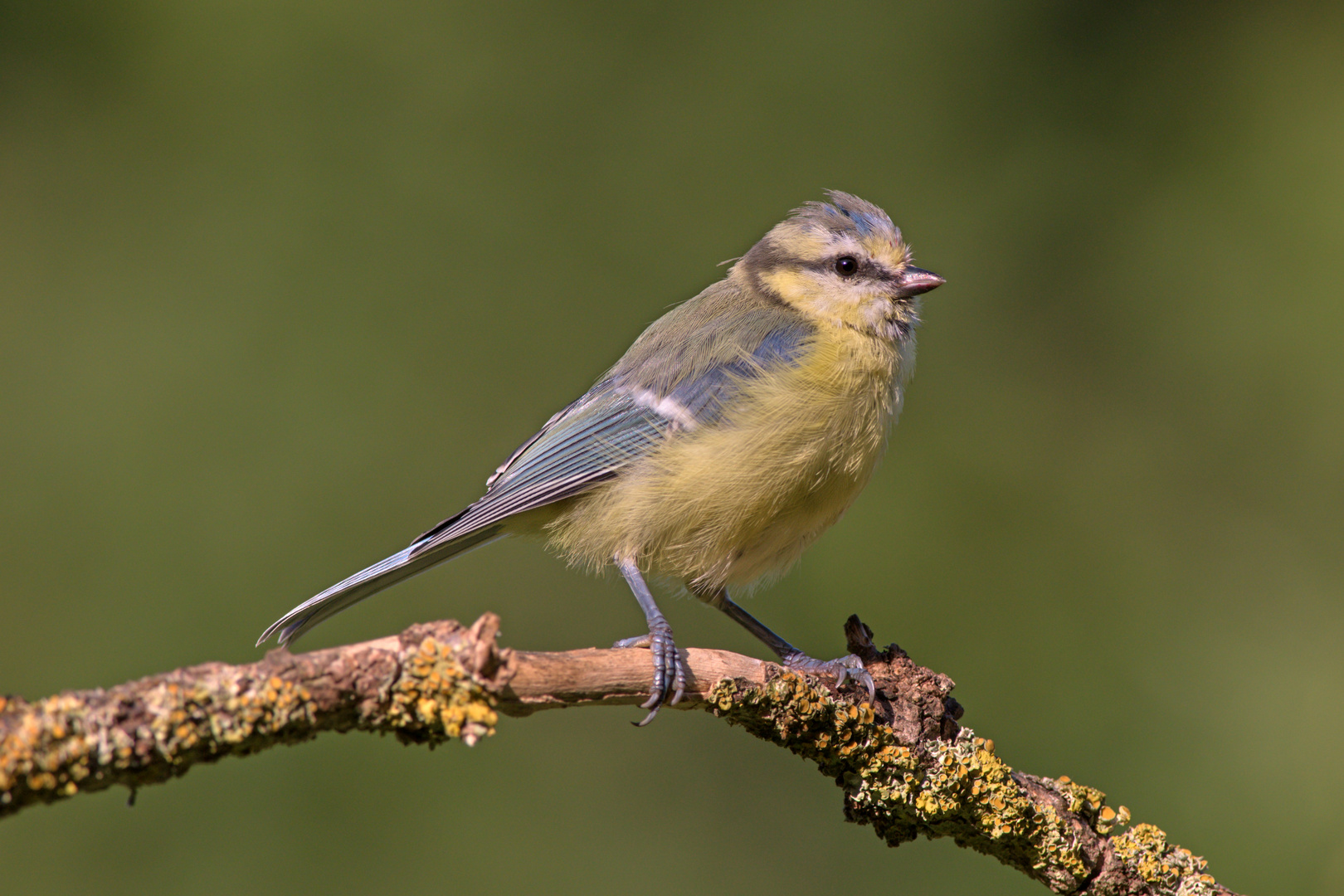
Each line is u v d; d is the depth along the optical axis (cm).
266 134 1503
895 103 1559
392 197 1509
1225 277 1439
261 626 1330
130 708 467
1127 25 1555
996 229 1507
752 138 1555
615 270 1515
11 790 443
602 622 1357
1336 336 1384
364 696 516
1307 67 1503
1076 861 655
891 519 1341
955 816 667
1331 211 1430
